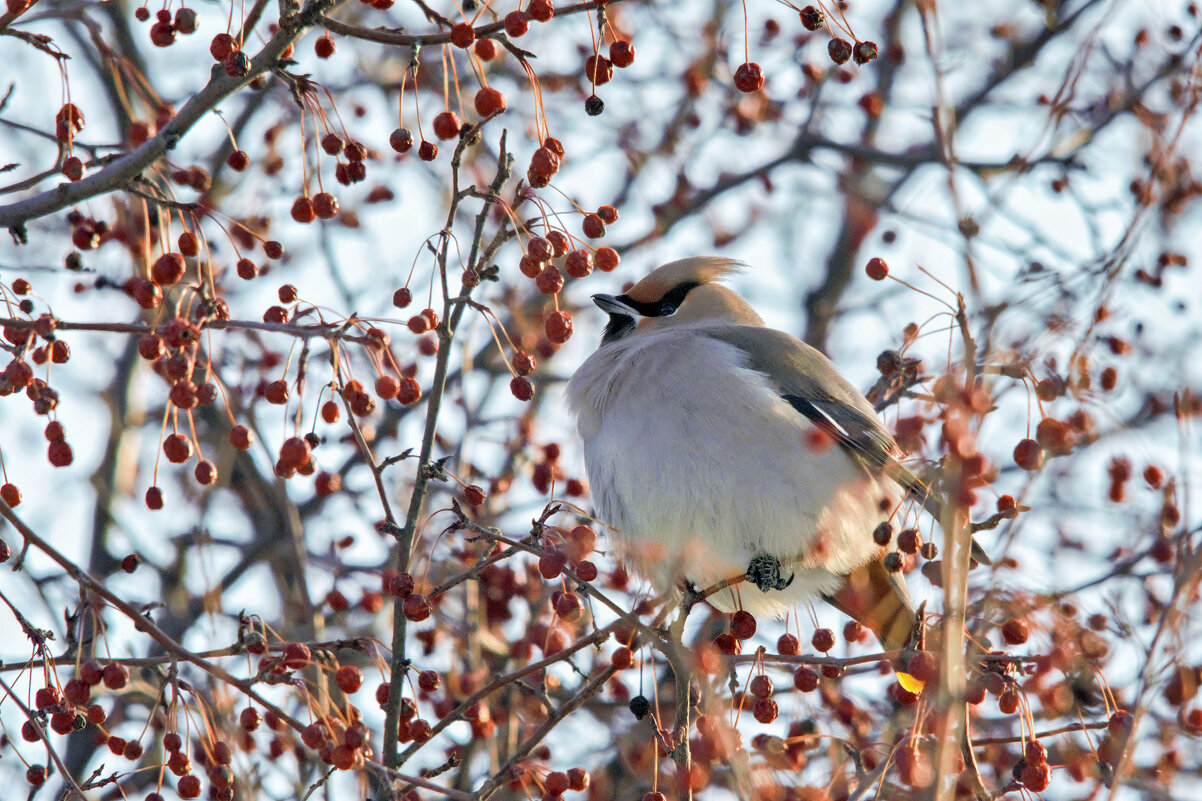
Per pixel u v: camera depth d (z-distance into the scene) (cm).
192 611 1429
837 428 1162
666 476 1123
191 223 996
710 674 860
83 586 809
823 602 1247
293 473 851
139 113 1433
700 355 1163
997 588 887
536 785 1031
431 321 902
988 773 1123
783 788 905
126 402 1533
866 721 1076
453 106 1588
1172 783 913
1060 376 884
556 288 900
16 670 818
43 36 937
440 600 1272
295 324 852
